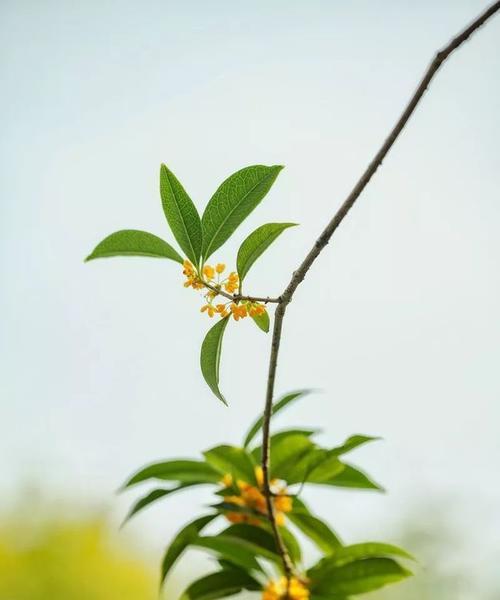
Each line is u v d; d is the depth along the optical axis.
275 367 1.32
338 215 1.29
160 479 1.47
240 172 1.34
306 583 1.42
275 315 1.31
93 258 1.36
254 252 1.33
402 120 1.29
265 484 1.38
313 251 1.29
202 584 1.44
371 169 1.29
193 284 1.33
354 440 1.40
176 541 1.43
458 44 1.29
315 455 1.42
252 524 1.43
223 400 1.33
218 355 1.34
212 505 1.41
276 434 1.44
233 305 1.32
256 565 1.45
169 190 1.35
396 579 1.42
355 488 1.48
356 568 1.42
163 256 1.36
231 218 1.35
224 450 1.44
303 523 1.47
